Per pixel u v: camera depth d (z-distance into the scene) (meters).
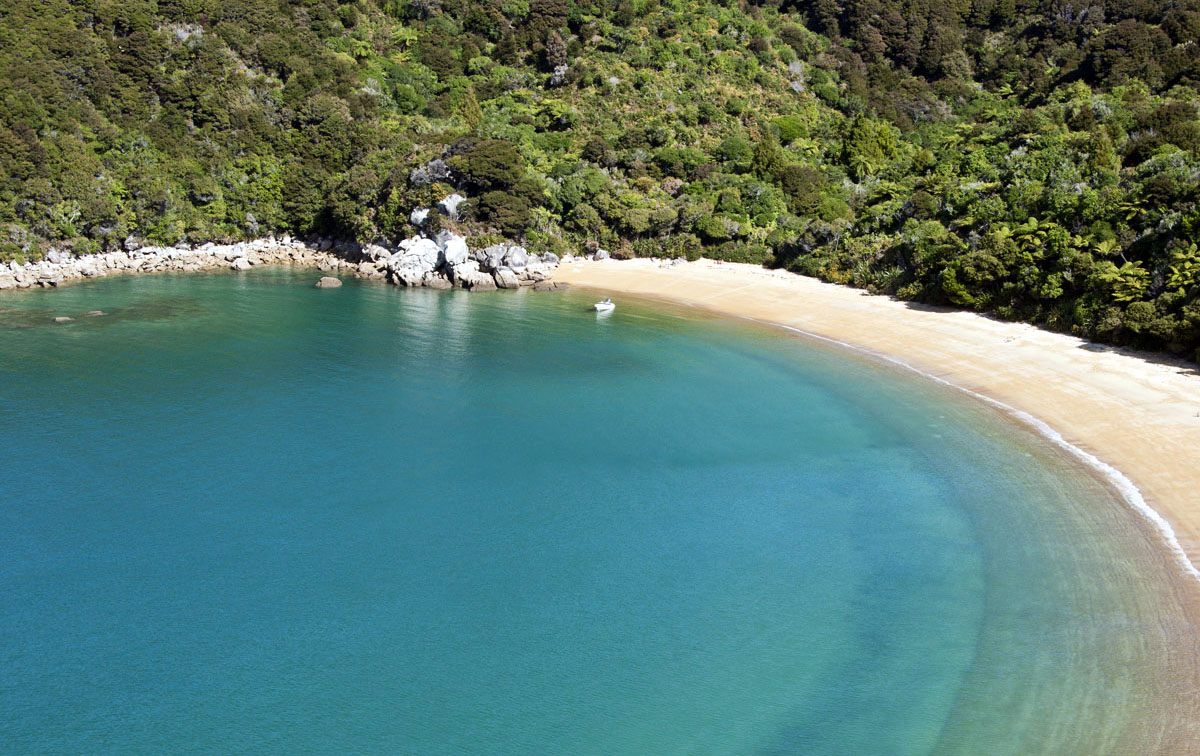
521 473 43.06
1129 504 36.75
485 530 37.38
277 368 58.88
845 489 40.75
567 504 39.84
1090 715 24.95
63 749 24.84
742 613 31.25
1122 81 104.38
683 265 93.44
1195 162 65.44
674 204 98.50
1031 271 62.66
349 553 35.41
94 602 31.89
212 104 107.25
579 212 97.88
